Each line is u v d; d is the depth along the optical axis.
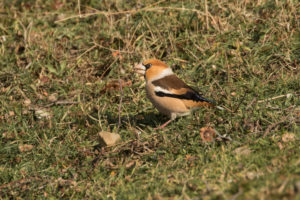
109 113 11.75
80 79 13.37
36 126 11.63
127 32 14.20
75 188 9.09
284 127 9.58
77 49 14.32
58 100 12.70
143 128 11.06
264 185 6.50
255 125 9.91
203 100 10.50
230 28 13.55
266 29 13.09
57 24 15.30
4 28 15.18
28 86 13.23
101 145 10.26
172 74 11.01
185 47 13.39
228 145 9.13
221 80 12.16
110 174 9.38
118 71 13.26
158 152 9.62
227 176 7.71
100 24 14.86
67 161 10.23
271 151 8.36
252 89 11.23
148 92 11.00
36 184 9.48
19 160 10.62
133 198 7.83
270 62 12.27
